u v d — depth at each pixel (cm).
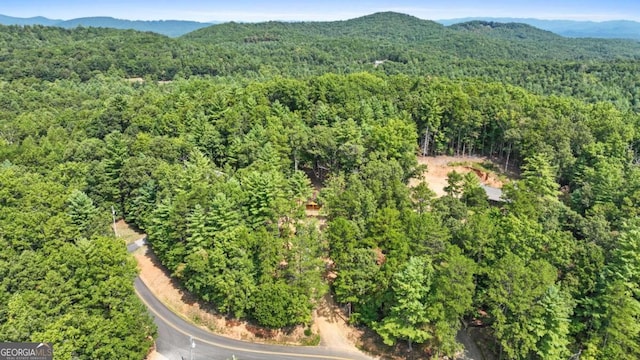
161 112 12269
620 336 4984
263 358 5803
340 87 12094
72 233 6544
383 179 7594
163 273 7250
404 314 5444
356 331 6194
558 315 4962
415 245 5947
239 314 6019
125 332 5112
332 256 6194
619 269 5381
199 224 6375
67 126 13450
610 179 7725
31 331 4562
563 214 6812
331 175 8781
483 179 10388
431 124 10738
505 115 10356
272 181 7012
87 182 8731
